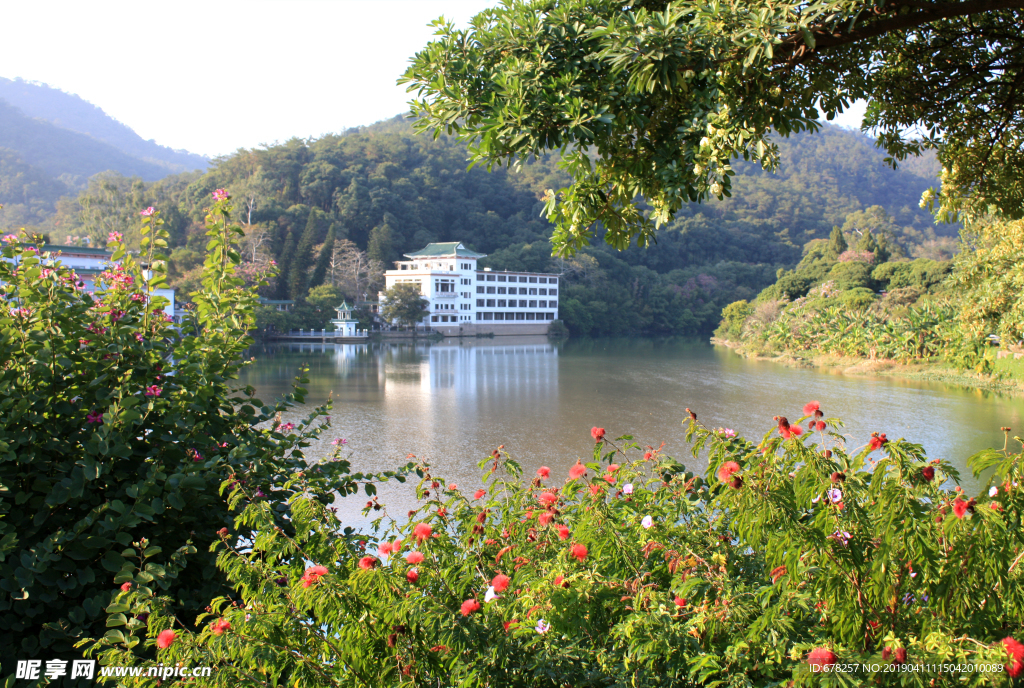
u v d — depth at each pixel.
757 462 2.95
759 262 148.88
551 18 4.63
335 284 96.00
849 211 184.12
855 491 2.81
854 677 2.28
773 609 2.50
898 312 57.22
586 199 5.21
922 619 2.76
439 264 104.12
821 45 4.53
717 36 4.21
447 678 2.88
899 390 39.62
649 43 4.12
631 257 138.50
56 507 4.12
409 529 4.15
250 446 4.80
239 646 2.64
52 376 4.34
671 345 91.69
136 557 3.95
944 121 6.24
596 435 4.49
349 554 3.48
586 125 4.40
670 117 4.81
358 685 2.80
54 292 4.63
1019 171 6.39
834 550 2.59
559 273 123.06
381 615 2.84
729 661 2.50
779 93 4.87
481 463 4.41
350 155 138.88
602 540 3.16
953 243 134.50
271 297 92.06
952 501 2.77
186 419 4.58
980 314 40.56
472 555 3.54
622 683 2.63
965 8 4.21
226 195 5.34
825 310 63.72
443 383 43.84
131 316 4.94
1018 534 2.66
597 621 2.97
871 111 6.39
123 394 4.42
